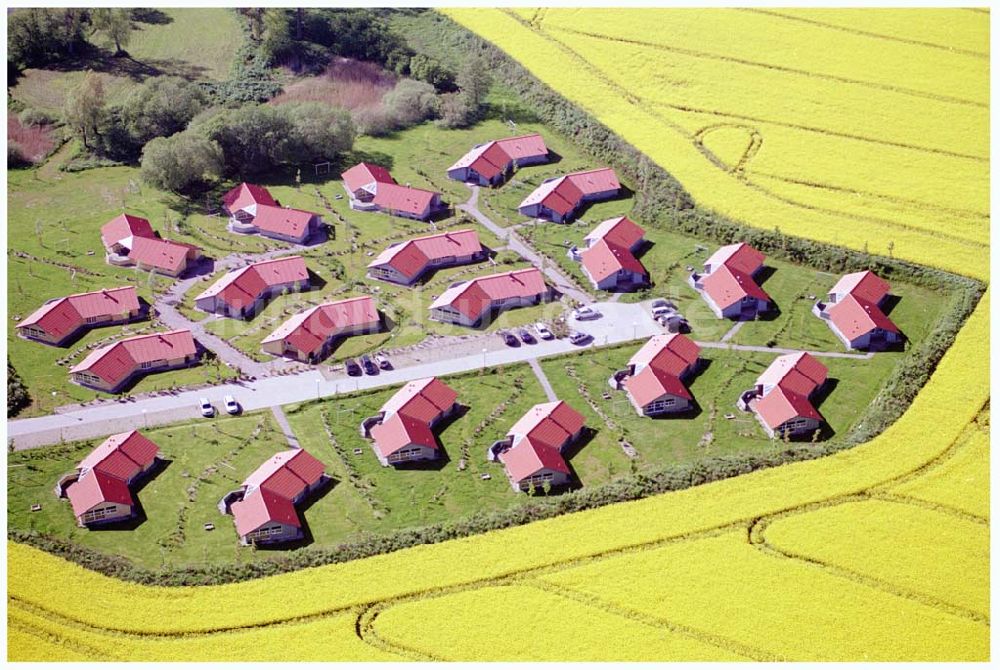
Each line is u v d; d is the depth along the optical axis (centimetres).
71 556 14712
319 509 15512
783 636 13312
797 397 16712
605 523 14862
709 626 13438
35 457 16162
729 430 16588
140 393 17225
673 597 13788
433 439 16300
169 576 14375
